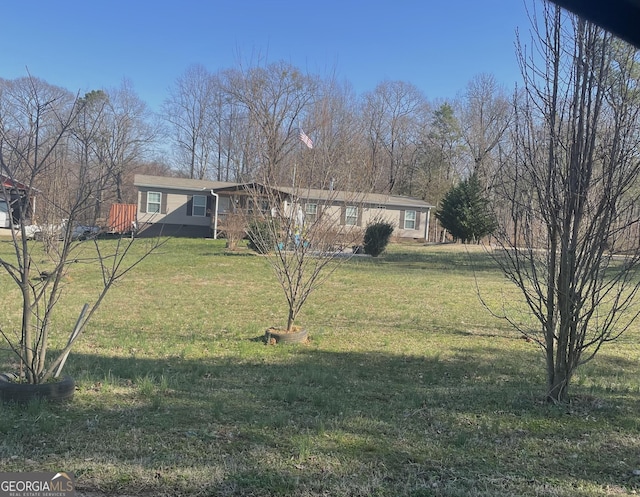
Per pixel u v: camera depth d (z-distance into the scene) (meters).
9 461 2.97
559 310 4.40
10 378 4.27
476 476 2.99
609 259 4.25
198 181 32.53
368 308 10.45
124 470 2.92
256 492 2.73
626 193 4.02
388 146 45.75
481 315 9.83
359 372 5.77
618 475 3.05
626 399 4.65
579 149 4.03
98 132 6.88
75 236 5.07
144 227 6.97
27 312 4.17
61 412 3.90
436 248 26.62
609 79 3.90
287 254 7.95
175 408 4.11
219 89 48.38
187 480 2.83
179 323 8.71
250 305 10.64
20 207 4.16
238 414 4.02
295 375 5.53
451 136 47.00
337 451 3.31
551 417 4.09
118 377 5.07
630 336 8.04
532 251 4.46
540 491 2.81
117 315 9.27
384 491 2.78
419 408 4.32
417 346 7.22
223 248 22.73
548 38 4.09
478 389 5.02
